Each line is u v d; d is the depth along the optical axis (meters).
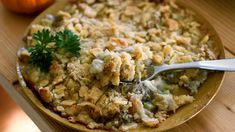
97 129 0.47
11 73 0.56
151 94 0.50
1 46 0.59
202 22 0.58
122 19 0.59
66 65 0.52
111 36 0.56
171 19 0.59
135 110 0.48
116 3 0.61
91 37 0.56
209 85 0.50
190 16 0.59
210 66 0.51
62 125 0.49
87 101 0.49
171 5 0.60
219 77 0.51
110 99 0.48
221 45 0.54
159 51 0.54
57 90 0.50
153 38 0.56
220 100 0.52
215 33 0.55
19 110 0.84
